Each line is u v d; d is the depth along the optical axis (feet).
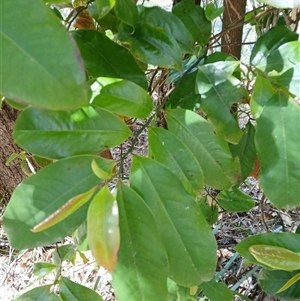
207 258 0.79
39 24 0.51
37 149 0.76
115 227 0.64
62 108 0.51
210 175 0.91
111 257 0.63
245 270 2.29
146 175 0.76
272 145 0.84
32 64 0.50
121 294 0.73
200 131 0.89
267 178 0.84
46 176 0.74
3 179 2.83
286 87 0.89
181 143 0.83
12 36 0.51
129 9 0.90
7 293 2.55
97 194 0.66
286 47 0.92
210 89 0.94
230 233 2.64
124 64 0.95
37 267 1.32
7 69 0.50
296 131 0.84
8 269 2.66
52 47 0.51
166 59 0.93
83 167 0.74
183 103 1.08
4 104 2.40
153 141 0.84
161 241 0.78
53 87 0.50
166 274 0.73
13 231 0.74
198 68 0.96
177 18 1.01
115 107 0.79
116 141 0.78
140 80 0.95
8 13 0.51
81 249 1.18
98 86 0.79
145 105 0.82
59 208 0.66
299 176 0.83
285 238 1.03
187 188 0.83
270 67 0.93
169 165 0.83
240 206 1.50
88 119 0.77
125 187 0.73
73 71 0.50
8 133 2.54
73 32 0.96
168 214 0.77
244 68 1.32
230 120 0.93
